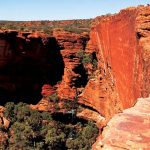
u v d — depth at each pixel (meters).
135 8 25.27
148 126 6.29
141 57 21.80
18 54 51.84
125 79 27.67
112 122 6.55
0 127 46.12
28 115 49.28
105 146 5.63
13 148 42.94
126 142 5.66
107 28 37.03
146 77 20.00
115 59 32.91
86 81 51.62
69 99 50.56
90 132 43.81
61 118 50.81
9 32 50.50
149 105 8.16
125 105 27.55
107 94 39.53
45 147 43.72
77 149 42.41
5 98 52.38
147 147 5.54
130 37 25.94
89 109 47.41
